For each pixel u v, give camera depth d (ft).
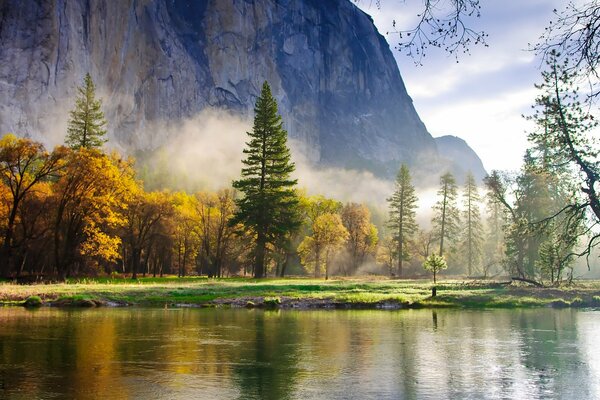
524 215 160.15
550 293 127.03
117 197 174.19
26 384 32.83
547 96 63.57
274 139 206.49
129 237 225.35
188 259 324.80
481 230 278.46
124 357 42.78
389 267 352.69
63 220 176.86
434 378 36.22
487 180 179.93
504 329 66.80
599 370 39.29
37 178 161.58
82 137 216.74
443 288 142.10
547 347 50.96
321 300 109.70
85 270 200.23
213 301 107.14
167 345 49.44
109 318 74.18
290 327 66.23
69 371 36.99
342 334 59.67
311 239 262.26
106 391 31.32
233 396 30.71
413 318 81.87
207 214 277.64
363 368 39.52
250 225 196.95
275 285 140.36
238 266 319.06
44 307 92.89
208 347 48.70
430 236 333.42
